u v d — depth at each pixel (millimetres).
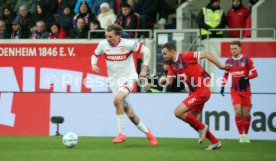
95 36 40188
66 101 34906
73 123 34844
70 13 42750
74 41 38969
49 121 35031
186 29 40875
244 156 23422
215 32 39969
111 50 27094
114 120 34312
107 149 26000
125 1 43750
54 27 42562
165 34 38875
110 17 41844
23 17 44594
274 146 28531
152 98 34094
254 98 32969
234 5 40875
